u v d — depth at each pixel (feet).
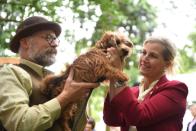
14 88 10.51
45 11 24.81
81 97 10.68
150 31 48.78
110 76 10.43
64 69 11.09
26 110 10.23
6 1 24.39
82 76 10.47
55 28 11.84
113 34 10.87
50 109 10.25
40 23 11.58
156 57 12.46
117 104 11.37
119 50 10.74
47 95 11.04
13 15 24.73
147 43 12.64
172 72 12.71
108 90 11.75
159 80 12.50
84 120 11.39
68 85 10.45
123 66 10.91
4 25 24.63
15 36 11.76
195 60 56.24
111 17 27.17
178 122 12.34
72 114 11.03
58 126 10.86
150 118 11.73
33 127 10.09
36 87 11.02
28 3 24.11
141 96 12.46
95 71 10.39
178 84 12.34
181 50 53.67
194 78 25.57
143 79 12.99
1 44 24.09
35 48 11.60
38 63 11.65
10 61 15.70
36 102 10.90
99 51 10.74
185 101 12.42
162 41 12.53
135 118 11.53
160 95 12.12
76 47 29.78
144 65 12.55
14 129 10.17
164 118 12.01
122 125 12.51
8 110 10.27
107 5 26.61
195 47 57.52
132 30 47.44
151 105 11.86
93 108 46.11
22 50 11.80
